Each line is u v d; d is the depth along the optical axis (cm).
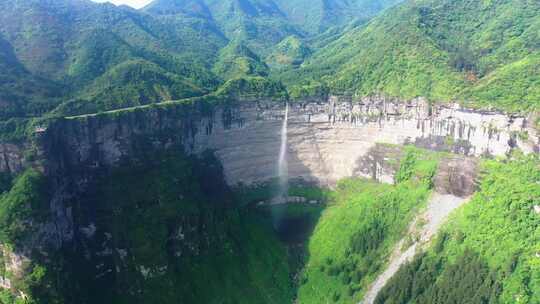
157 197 17488
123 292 15800
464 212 17112
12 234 13550
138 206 17112
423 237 17325
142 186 17638
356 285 16938
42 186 14638
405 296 15400
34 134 15038
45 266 13912
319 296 17125
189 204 18038
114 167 17638
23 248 13638
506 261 14562
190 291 16350
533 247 14425
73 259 15438
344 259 18200
